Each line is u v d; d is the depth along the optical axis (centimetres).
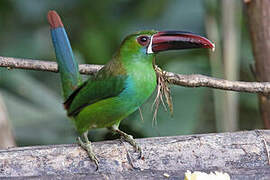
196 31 1416
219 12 1280
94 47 1403
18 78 1326
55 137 1234
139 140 861
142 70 880
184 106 1209
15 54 1500
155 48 877
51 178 784
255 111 1344
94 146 848
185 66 1294
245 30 1397
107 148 845
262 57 1108
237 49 1270
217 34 1262
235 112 1220
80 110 929
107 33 1450
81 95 915
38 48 1521
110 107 898
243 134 867
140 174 808
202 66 1299
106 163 837
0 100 1162
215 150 850
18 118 1226
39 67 968
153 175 807
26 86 1312
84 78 1259
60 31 953
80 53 1370
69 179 787
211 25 1267
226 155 849
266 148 855
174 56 1359
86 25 1523
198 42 874
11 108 1237
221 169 829
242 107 1346
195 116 1205
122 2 1522
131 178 799
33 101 1288
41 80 1414
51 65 973
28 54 1505
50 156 823
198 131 1288
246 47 1388
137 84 877
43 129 1238
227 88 932
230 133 872
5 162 808
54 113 1252
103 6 1530
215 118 1284
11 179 778
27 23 1562
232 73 1222
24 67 965
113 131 933
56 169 820
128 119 1194
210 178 768
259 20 1102
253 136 863
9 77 1333
